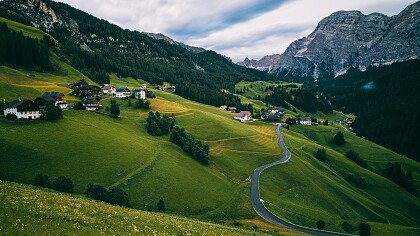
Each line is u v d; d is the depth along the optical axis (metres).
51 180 86.44
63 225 36.66
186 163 125.88
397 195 162.75
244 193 115.88
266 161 154.50
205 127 181.00
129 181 97.06
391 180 186.50
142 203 88.88
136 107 196.12
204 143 148.88
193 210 93.81
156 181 102.25
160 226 45.00
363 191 158.12
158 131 155.00
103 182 92.88
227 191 113.81
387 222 127.62
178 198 97.75
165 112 195.62
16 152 92.50
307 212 109.75
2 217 35.16
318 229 95.62
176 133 148.25
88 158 102.50
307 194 129.75
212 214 94.00
